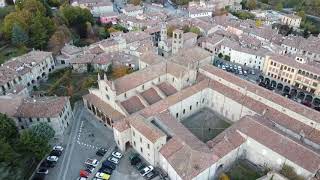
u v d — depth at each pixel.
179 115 106.44
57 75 133.50
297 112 94.75
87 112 111.56
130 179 84.94
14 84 116.25
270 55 142.75
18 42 143.12
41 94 116.25
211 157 81.25
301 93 136.00
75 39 164.00
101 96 105.75
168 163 82.88
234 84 107.56
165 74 113.00
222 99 108.50
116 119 97.62
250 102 102.56
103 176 84.31
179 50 135.25
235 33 191.62
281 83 140.75
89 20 183.25
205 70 116.56
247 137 88.25
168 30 178.88
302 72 132.38
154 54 126.19
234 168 88.56
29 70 122.31
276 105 98.44
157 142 84.25
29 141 81.50
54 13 181.75
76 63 134.38
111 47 149.88
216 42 165.88
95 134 101.38
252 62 155.25
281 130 93.38
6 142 76.69
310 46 165.88
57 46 148.50
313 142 89.38
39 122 95.19
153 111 97.25
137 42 159.00
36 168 86.94
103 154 92.56
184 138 87.81
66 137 99.75
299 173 79.44
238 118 106.19
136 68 136.88
